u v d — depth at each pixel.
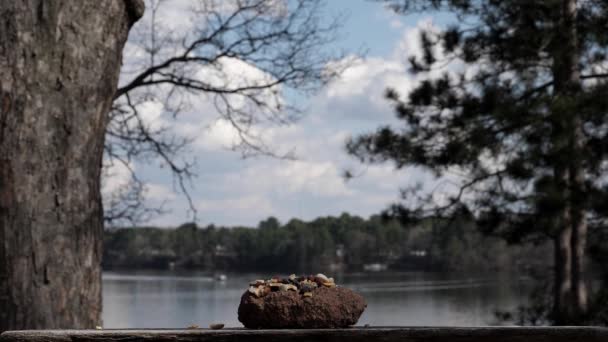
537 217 12.22
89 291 5.70
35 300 5.44
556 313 12.21
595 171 11.38
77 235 5.63
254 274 94.12
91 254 5.73
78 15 5.67
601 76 12.46
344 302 3.37
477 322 26.61
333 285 3.47
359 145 13.83
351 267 88.25
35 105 5.50
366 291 53.91
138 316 37.50
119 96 10.59
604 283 11.60
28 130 5.47
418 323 31.62
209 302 47.56
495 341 3.22
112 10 5.83
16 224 5.43
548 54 12.44
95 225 5.77
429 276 74.69
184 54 10.86
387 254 86.38
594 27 11.70
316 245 90.69
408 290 54.09
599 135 11.45
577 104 11.08
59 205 5.55
